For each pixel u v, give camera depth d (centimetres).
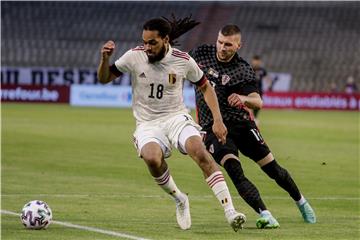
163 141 2798
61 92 14088
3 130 7894
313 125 9606
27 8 17425
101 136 7488
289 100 13662
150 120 2825
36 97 14088
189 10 17312
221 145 2984
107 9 17462
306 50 16075
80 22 17125
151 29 2692
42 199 3697
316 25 16712
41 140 6931
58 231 2761
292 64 15762
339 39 16312
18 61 16050
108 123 9294
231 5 17412
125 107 13512
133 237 2645
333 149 6631
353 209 3559
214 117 2803
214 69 3059
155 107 2817
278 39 16462
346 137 7912
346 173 5016
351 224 3077
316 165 5450
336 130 8850
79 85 14025
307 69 15612
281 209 3534
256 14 17125
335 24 16688
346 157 6006
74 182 4369
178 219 2866
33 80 14612
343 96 13475
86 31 16888
